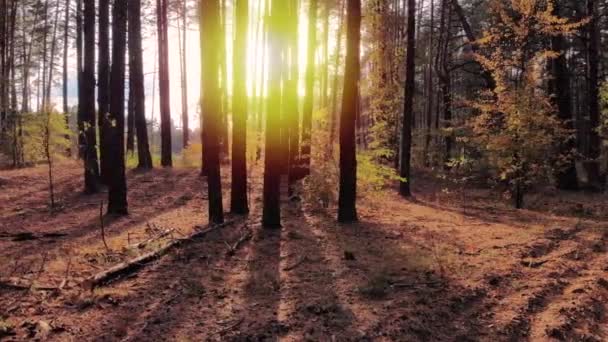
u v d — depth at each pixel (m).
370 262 7.67
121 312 5.52
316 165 13.19
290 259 7.84
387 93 18.80
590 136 20.97
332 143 13.07
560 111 19.94
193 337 5.02
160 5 20.97
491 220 11.88
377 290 6.27
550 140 13.48
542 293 6.54
